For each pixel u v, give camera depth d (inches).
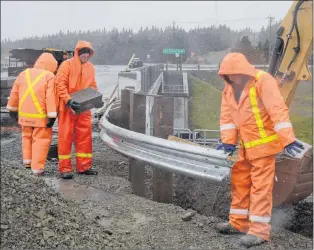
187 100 1023.6
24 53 879.1
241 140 189.3
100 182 278.8
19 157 387.2
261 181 181.9
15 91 273.1
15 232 158.4
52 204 184.2
